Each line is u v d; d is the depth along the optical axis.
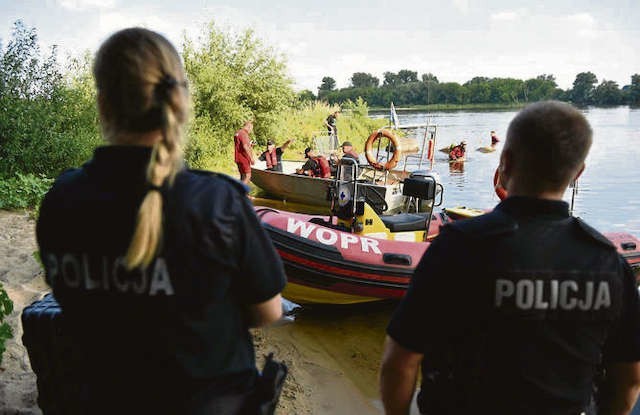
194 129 14.06
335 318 4.57
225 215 1.10
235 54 16.83
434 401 1.31
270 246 1.20
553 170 1.23
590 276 1.21
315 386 3.31
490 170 15.33
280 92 17.42
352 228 4.98
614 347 1.30
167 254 1.06
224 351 1.14
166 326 1.08
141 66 1.09
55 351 1.78
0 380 2.73
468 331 1.21
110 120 1.15
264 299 1.20
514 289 1.17
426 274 1.23
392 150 8.34
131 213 1.09
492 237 1.19
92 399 1.16
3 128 8.16
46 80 9.41
